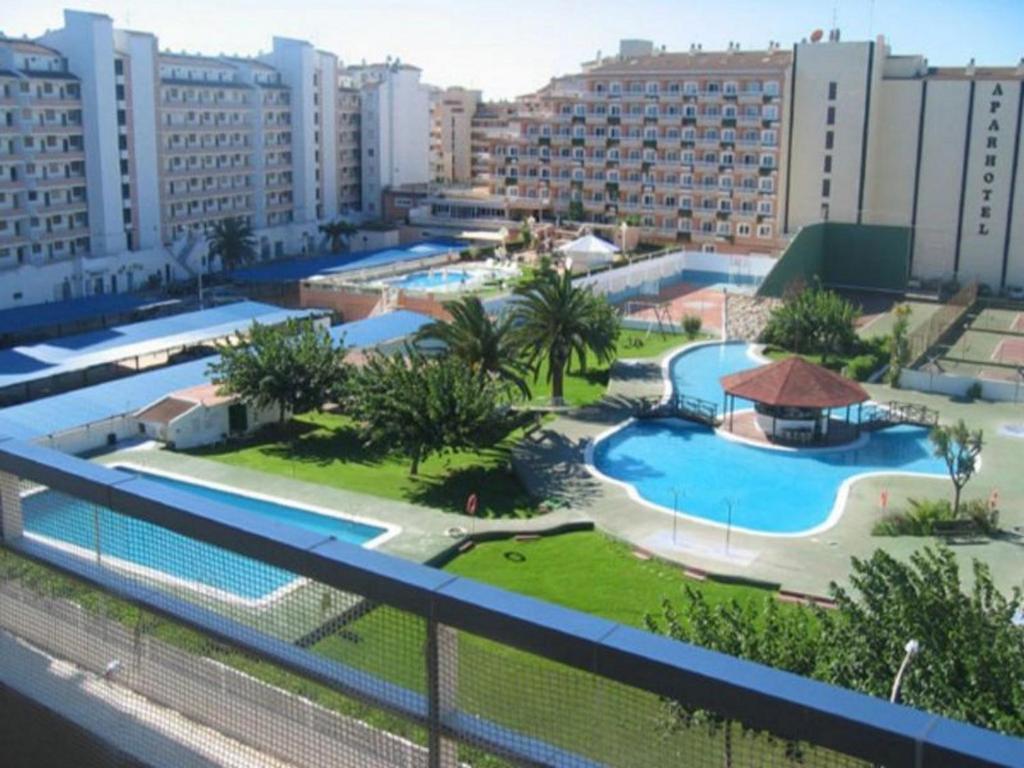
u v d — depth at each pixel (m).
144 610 6.99
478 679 5.92
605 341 56.69
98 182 96.12
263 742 6.72
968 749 3.94
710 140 110.69
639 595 32.88
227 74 112.69
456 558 35.88
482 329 49.94
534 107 127.19
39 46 94.38
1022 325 81.81
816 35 105.12
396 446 44.03
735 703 4.46
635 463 47.97
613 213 118.19
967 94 98.31
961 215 100.38
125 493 6.84
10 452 7.68
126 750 7.14
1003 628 15.95
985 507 39.38
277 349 51.19
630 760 5.70
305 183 122.25
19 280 87.56
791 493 44.28
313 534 6.08
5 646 8.22
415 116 138.12
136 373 67.44
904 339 63.59
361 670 6.00
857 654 15.88
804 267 91.19
